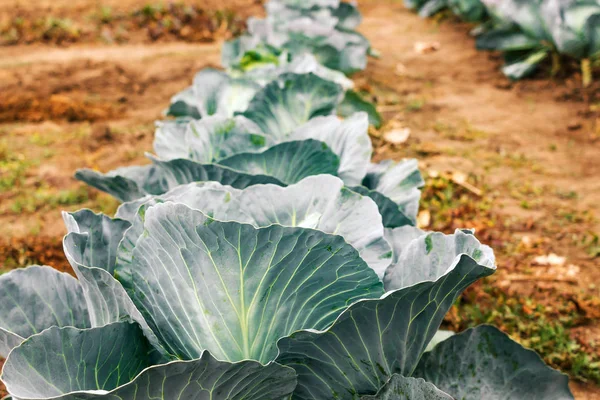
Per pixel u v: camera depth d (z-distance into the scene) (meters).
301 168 3.28
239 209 2.39
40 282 2.68
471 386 2.88
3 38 10.91
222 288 2.22
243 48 7.43
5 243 5.55
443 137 7.68
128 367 2.30
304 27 7.34
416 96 8.91
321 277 2.22
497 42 9.78
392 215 3.24
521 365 2.89
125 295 2.23
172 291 2.29
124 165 7.01
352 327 2.26
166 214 2.17
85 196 6.36
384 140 7.41
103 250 2.63
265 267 2.18
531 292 4.94
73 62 9.98
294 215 2.50
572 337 4.46
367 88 8.91
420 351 2.50
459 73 9.77
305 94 4.17
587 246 5.55
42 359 2.10
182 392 2.08
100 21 11.71
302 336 2.19
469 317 4.62
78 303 2.73
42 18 11.62
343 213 2.51
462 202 6.19
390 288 2.59
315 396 2.49
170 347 2.32
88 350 2.18
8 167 6.87
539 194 6.40
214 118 3.49
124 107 8.56
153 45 11.02
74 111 8.20
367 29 12.05
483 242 5.56
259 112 4.13
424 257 2.54
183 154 3.66
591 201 6.30
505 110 8.42
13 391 1.99
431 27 12.05
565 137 7.66
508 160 7.11
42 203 6.22
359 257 2.18
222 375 2.07
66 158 7.13
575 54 8.95
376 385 2.45
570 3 8.67
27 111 8.28
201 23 11.87
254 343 2.28
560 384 2.87
